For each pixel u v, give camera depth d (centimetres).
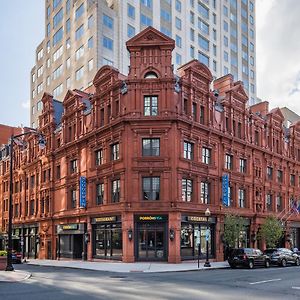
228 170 4878
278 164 5950
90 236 4697
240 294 1902
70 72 7744
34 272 3272
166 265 3791
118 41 7088
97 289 2066
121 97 4369
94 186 4762
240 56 9962
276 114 6031
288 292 1997
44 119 6056
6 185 7475
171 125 4194
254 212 5250
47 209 5775
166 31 7819
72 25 7800
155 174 4162
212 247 4559
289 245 5906
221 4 9481
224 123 4900
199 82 4628
